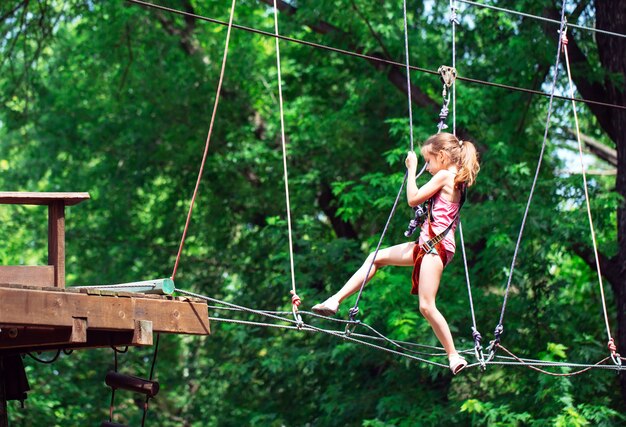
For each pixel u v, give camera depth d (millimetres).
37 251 44375
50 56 39219
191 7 38062
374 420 28297
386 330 29938
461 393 31375
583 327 30875
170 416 44812
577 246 29969
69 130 39562
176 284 40188
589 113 34250
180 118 38188
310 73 36094
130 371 43406
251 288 38625
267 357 32594
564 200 30062
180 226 40312
